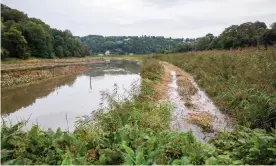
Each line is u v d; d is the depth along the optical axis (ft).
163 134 18.54
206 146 16.11
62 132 18.39
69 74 111.34
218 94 36.27
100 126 20.84
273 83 28.14
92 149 15.98
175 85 52.90
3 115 38.68
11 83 73.00
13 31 179.32
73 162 14.06
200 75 56.39
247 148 15.64
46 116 36.52
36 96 56.65
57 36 271.69
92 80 83.46
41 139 17.03
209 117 27.58
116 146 16.24
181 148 15.78
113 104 26.20
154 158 14.48
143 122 22.22
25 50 189.37
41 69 109.70
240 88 31.96
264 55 40.47
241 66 41.39
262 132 18.15
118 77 88.99
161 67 80.64
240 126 22.04
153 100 34.04
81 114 36.19
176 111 30.66
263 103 23.63
